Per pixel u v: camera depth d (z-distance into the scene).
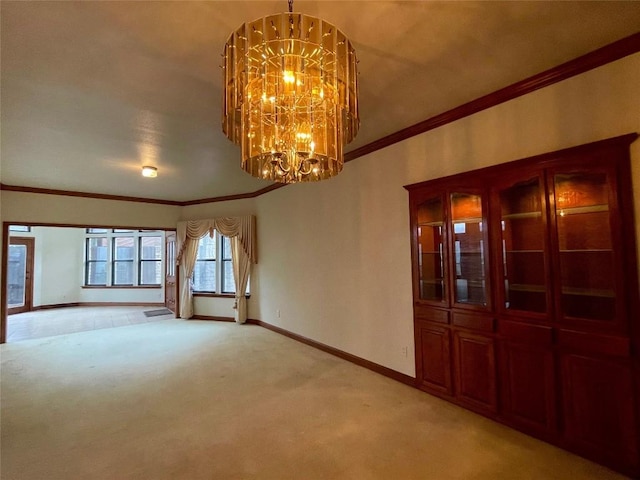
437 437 2.45
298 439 2.45
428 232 3.27
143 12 1.70
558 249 2.32
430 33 1.93
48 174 4.91
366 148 3.87
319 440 2.44
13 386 3.53
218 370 3.96
